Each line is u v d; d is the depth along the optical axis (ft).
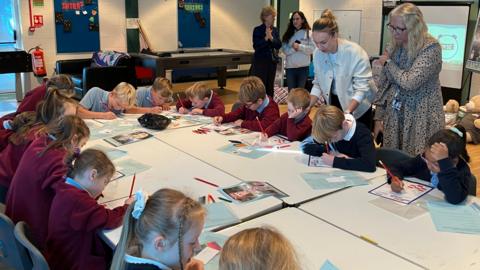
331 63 10.12
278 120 10.37
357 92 9.88
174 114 12.40
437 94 9.01
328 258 4.92
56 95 8.07
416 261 4.88
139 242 4.35
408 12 8.51
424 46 8.57
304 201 6.49
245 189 6.90
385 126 9.65
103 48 27.02
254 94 10.82
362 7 25.22
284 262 3.49
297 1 29.19
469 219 5.87
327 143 8.48
